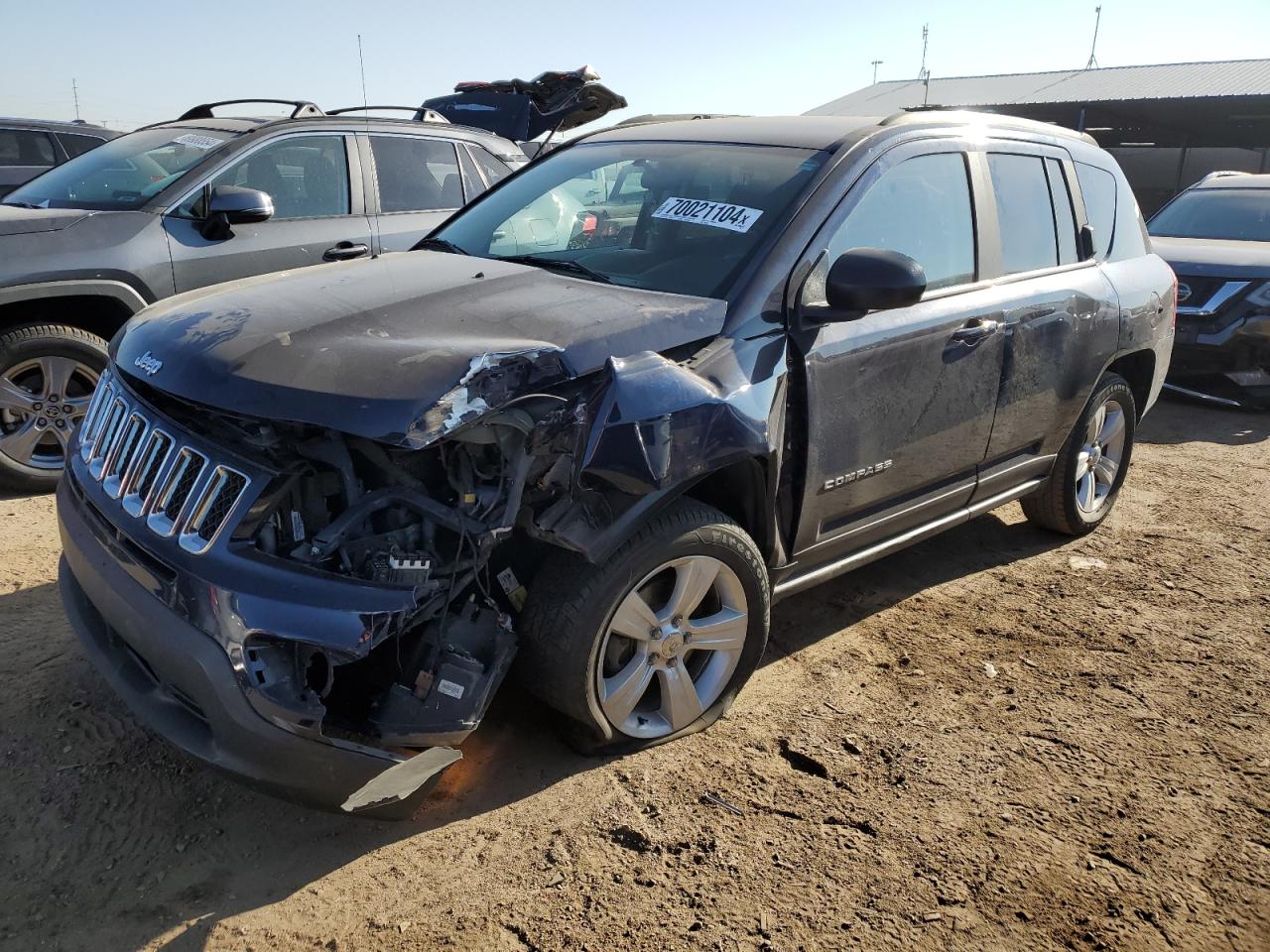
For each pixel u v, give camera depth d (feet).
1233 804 9.80
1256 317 25.54
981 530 17.07
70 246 16.25
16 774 9.10
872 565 15.31
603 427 8.05
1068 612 13.97
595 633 8.80
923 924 8.05
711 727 10.57
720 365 9.31
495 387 7.85
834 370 10.40
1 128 35.86
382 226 20.31
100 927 7.54
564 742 9.98
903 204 11.73
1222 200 31.45
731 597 10.08
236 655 7.24
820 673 11.89
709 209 11.16
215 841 8.51
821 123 12.57
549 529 8.20
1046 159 14.46
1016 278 13.34
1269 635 13.48
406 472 8.16
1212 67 89.25
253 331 8.55
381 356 8.02
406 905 7.92
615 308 9.39
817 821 9.18
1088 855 8.98
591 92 33.99
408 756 7.87
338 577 7.47
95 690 10.44
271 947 7.46
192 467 7.90
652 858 8.57
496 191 14.07
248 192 17.03
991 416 12.96
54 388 16.43
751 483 9.95
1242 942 8.08
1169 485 20.11
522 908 7.94
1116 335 15.16
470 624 8.32
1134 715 11.34
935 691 11.63
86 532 8.70
